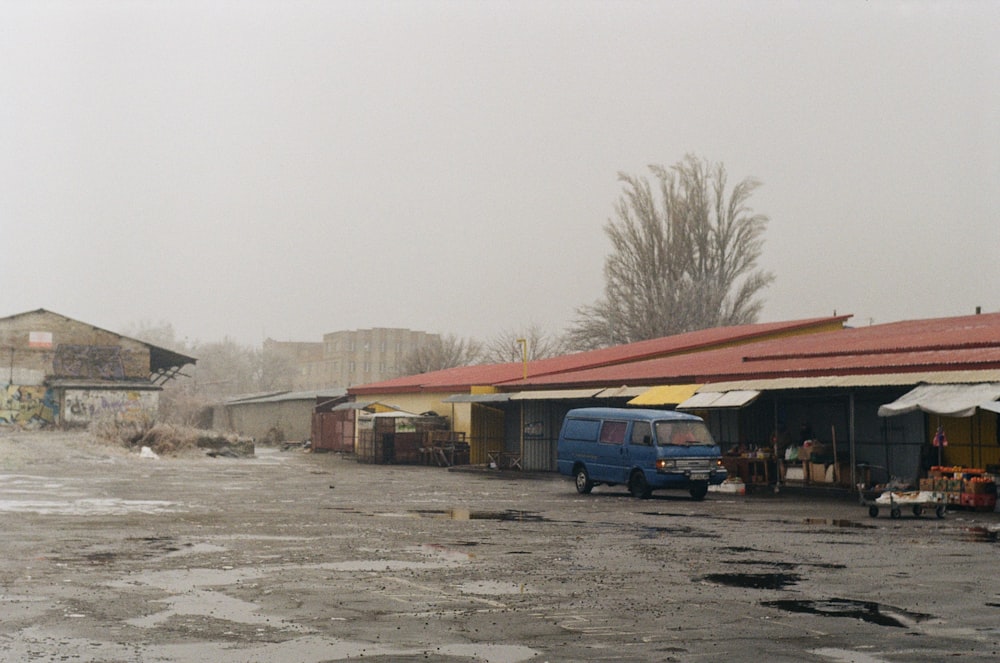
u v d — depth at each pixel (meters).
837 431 33.25
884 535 18.03
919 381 27.81
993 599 11.05
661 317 70.44
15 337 71.88
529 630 9.29
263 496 27.64
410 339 161.50
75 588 11.45
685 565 13.73
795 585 11.97
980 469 26.80
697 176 73.19
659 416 28.25
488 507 24.53
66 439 53.81
